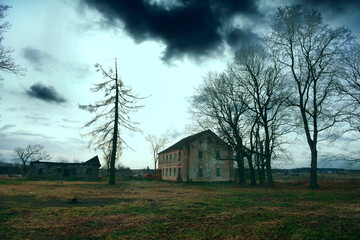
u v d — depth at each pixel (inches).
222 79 1264.8
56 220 331.3
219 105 1312.7
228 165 1745.8
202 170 1684.3
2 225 297.4
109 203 500.7
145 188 994.1
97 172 2223.2
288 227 296.2
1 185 975.6
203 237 255.6
